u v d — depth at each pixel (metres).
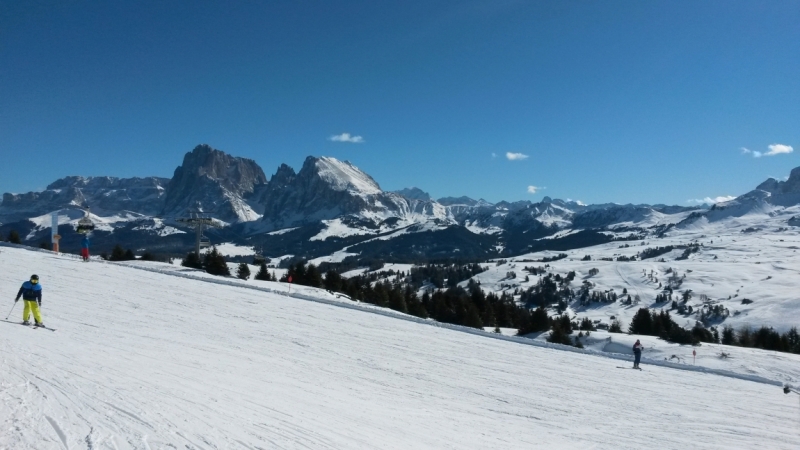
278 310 36.47
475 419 16.50
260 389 14.73
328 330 31.44
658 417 20.03
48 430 7.57
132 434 8.02
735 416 21.50
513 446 13.68
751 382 31.84
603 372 29.91
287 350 24.00
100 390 10.36
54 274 39.19
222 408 11.10
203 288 42.09
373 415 14.32
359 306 45.53
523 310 105.06
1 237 82.06
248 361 19.77
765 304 191.88
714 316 184.38
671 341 69.19
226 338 24.70
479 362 27.94
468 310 82.00
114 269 47.25
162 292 37.41
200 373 15.35
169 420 9.16
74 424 8.02
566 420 18.11
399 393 18.91
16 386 9.59
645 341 69.75
